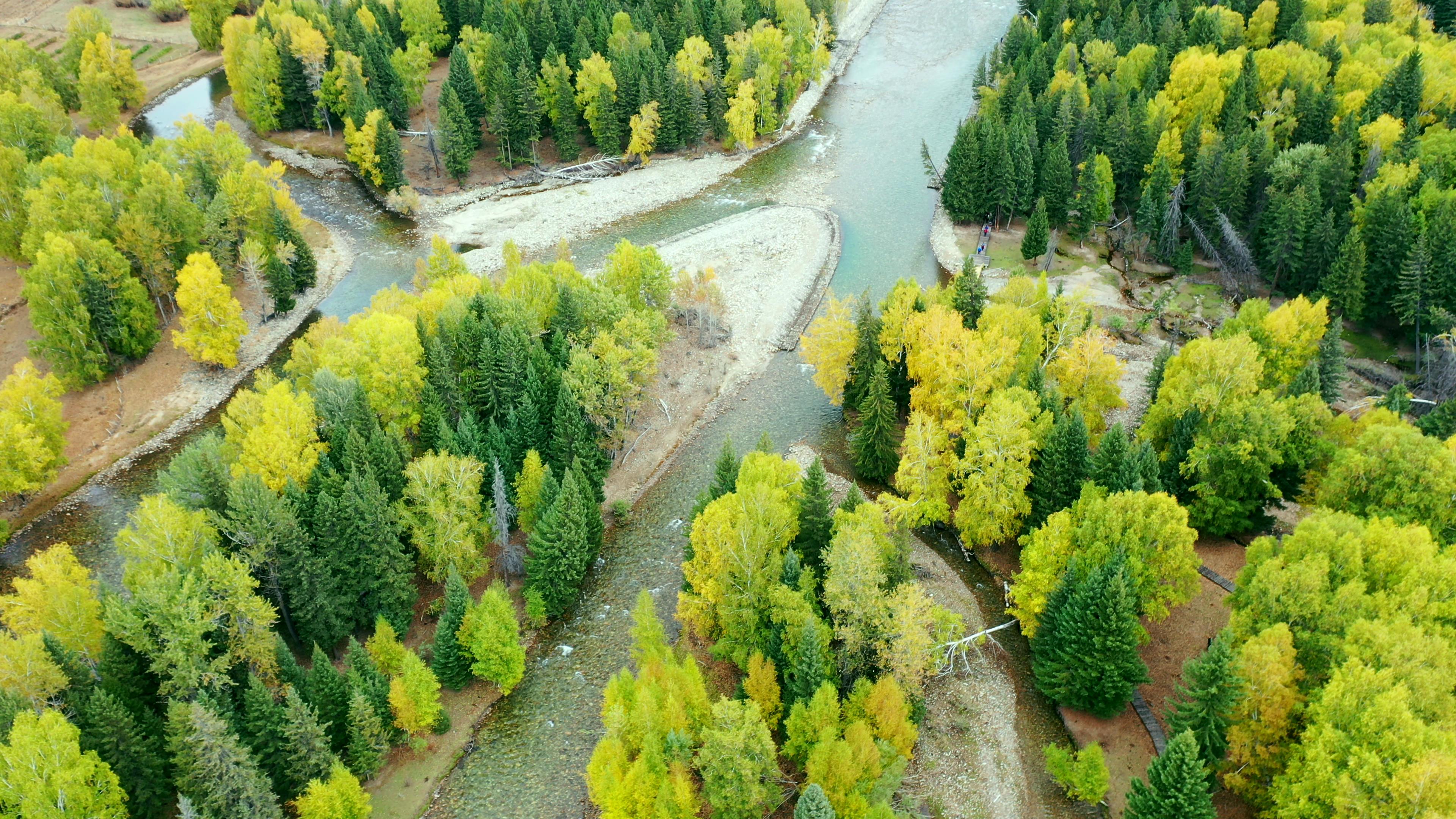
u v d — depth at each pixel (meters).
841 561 73.06
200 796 67.06
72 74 197.62
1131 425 109.19
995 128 149.12
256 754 70.06
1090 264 144.00
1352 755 57.44
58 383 109.56
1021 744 76.94
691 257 148.12
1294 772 61.75
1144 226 138.75
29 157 150.38
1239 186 132.38
